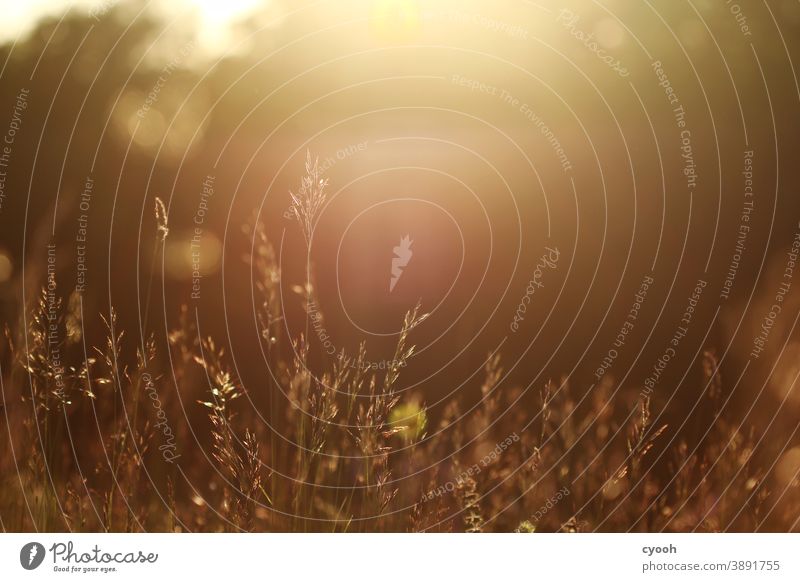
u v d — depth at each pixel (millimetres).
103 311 3406
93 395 2398
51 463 2391
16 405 2385
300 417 2346
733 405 3031
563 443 2896
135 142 4387
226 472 2508
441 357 3957
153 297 3646
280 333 2828
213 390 2412
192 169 4441
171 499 2459
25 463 2338
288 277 3957
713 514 2588
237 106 4691
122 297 3578
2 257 3070
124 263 3812
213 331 3414
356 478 2422
